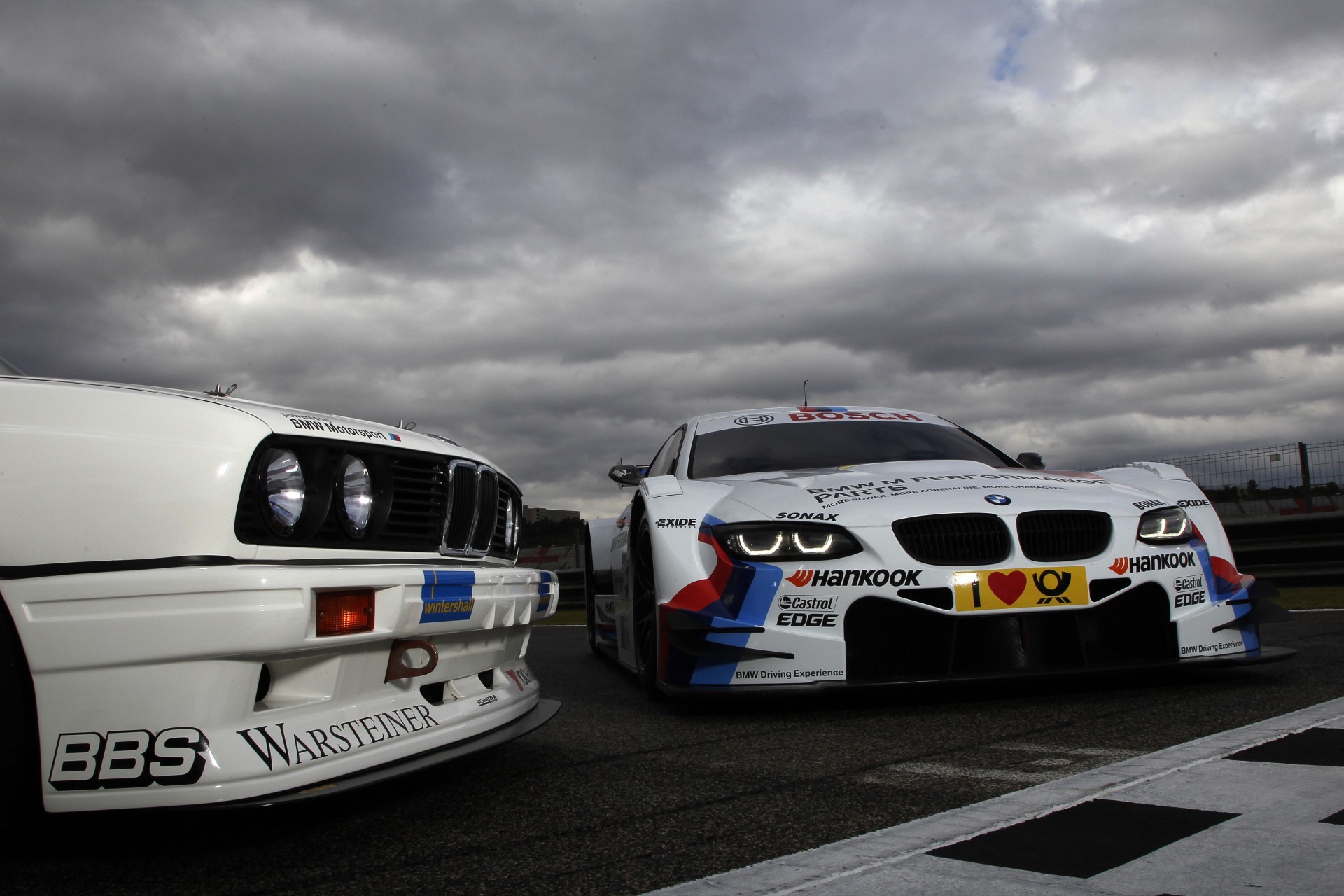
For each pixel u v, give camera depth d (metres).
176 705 1.37
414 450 1.81
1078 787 1.61
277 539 1.50
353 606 1.55
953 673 2.50
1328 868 1.14
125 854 1.49
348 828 1.63
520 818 1.67
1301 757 1.72
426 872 1.38
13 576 1.39
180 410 1.49
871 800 1.65
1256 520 7.05
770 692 2.52
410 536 1.79
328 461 1.62
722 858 1.37
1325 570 6.27
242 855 1.48
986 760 1.92
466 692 1.93
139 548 1.39
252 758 1.39
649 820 1.61
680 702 3.01
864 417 3.84
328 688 1.55
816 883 1.21
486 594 1.91
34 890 1.33
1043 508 2.59
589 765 2.10
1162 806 1.46
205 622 1.37
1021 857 1.25
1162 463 3.17
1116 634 2.62
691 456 3.62
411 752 1.65
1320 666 2.96
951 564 2.52
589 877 1.32
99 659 1.37
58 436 1.45
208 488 1.42
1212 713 2.28
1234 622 2.67
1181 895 1.08
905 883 1.18
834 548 2.54
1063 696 2.67
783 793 1.74
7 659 1.38
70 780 1.36
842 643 2.51
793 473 3.19
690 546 2.78
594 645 5.06
